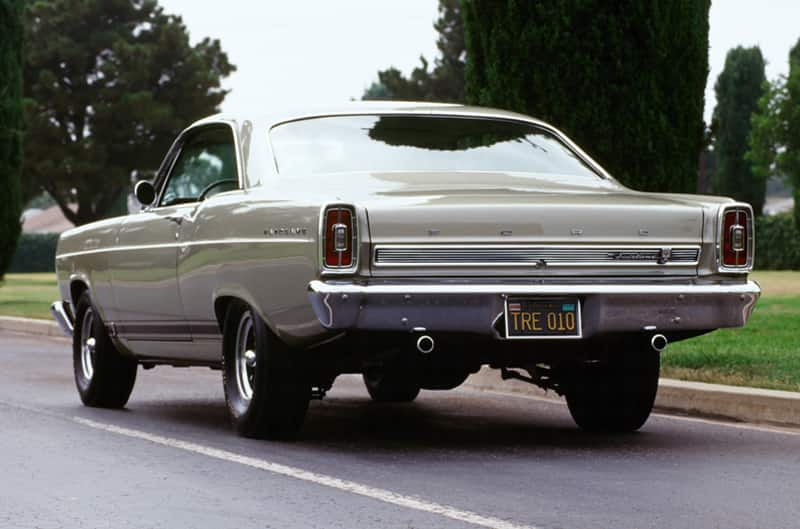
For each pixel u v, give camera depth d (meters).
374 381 13.36
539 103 16.36
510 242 9.17
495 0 16.64
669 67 16.28
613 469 9.02
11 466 9.14
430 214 9.04
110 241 12.29
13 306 32.69
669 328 9.47
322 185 9.92
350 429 11.18
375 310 8.88
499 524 7.12
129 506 7.69
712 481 8.55
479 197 9.22
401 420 11.91
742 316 9.67
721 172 89.31
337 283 8.90
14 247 36.78
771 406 11.70
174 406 13.07
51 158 73.50
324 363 9.81
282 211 9.41
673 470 8.98
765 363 14.20
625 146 16.19
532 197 9.39
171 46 75.44
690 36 16.38
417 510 7.52
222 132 11.08
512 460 9.39
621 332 9.38
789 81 67.75
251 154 10.38
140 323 11.83
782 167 68.81
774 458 9.57
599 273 9.40
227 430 11.00
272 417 10.00
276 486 8.29
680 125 16.38
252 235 9.73
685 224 9.60
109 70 73.69
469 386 15.22
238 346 10.36
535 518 7.29
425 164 10.36
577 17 16.16
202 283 10.48
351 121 10.69
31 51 74.19
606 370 10.73
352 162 10.27
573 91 16.22
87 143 74.25
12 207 36.44
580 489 8.20
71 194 77.75
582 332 9.27
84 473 8.83
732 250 9.72
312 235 9.02
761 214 88.62
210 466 9.08
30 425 11.37
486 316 9.05
